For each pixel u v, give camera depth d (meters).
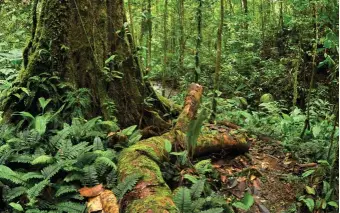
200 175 4.54
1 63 7.02
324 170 5.15
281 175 5.23
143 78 6.17
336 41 5.01
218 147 5.41
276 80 11.75
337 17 6.14
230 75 11.92
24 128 5.08
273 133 6.71
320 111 8.18
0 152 4.35
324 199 4.63
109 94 5.67
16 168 4.36
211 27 12.79
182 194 3.72
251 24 14.77
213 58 12.52
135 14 9.00
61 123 5.05
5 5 9.48
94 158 4.33
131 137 5.04
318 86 10.48
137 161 4.15
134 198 3.67
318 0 5.98
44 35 5.42
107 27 5.77
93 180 4.04
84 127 4.84
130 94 5.86
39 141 4.66
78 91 5.21
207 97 9.29
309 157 5.81
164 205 3.47
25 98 5.21
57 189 3.95
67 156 4.30
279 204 4.74
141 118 5.84
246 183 4.94
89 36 5.56
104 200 3.72
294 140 6.22
